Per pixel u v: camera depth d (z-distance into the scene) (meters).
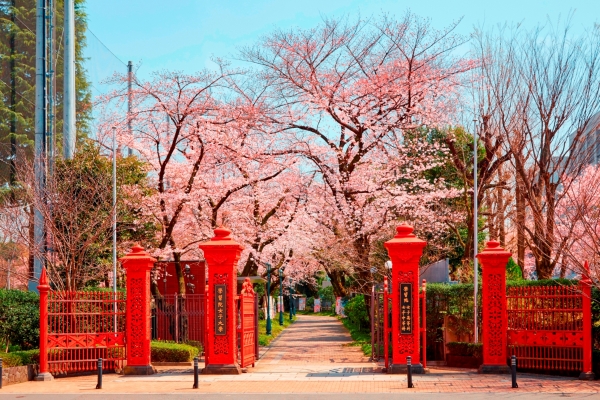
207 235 27.73
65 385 16.70
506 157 24.64
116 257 25.48
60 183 23.67
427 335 21.80
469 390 14.83
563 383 15.83
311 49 27.20
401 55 27.42
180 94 25.02
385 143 27.62
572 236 21.36
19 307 19.84
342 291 49.62
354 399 13.74
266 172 28.44
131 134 26.81
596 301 17.39
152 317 25.16
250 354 20.48
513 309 18.12
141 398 14.35
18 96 31.33
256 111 26.44
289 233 30.05
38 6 25.00
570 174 23.56
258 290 45.56
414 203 26.77
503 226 30.00
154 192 28.02
